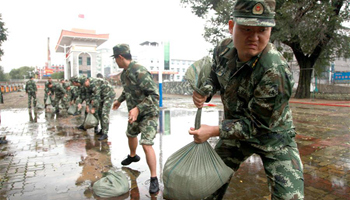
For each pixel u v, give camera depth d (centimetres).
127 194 287
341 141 524
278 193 154
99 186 287
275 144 158
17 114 990
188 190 156
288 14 1336
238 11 130
